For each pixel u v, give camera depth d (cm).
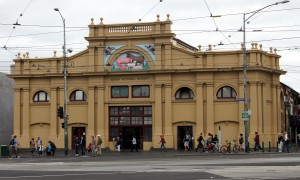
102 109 5481
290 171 2323
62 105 5581
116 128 5481
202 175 2173
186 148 5150
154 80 5397
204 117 5269
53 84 5628
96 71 5481
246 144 4581
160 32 5350
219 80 5262
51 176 2245
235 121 5200
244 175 2155
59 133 5578
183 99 5334
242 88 5194
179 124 5331
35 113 5684
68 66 5578
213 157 3800
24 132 5684
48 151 4772
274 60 5506
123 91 5488
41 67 5675
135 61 5431
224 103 5238
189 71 5288
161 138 5181
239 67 5156
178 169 2520
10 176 2280
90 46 5528
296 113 6825
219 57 5262
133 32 5444
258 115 5169
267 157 3672
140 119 5438
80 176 2222
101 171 2483
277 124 5497
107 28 5525
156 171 2419
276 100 5519
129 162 3241
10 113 6675
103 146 5428
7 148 4603
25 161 3722
